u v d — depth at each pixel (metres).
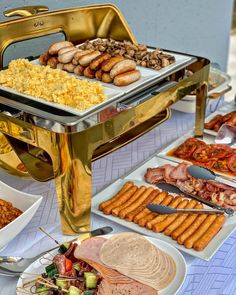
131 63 0.95
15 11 1.05
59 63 1.04
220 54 2.18
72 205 0.83
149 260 0.73
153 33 1.70
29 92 0.88
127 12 1.55
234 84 3.01
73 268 0.72
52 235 0.86
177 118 1.33
